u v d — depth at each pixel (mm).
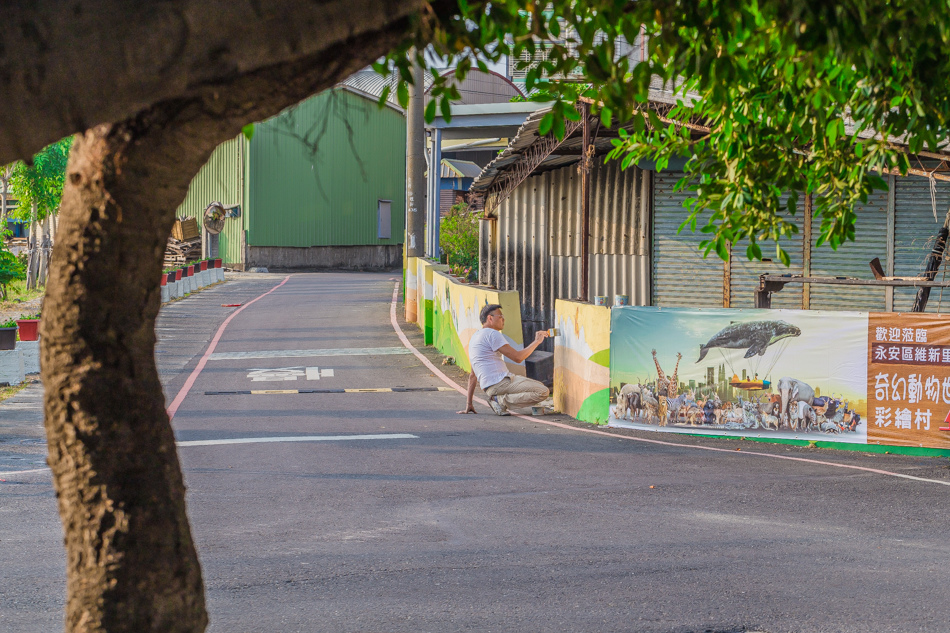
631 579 5535
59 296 2264
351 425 11109
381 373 15469
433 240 25844
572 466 8875
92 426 2295
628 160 5660
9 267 27531
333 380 14758
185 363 16594
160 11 1442
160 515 2375
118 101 1499
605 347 11094
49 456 2369
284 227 45312
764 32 3713
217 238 46188
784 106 4699
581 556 6004
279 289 32875
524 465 8906
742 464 9023
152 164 2102
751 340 10367
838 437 9969
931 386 9602
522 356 12125
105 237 2193
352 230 48438
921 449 9625
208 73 1554
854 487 8039
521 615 4934
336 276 41438
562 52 3012
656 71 3252
